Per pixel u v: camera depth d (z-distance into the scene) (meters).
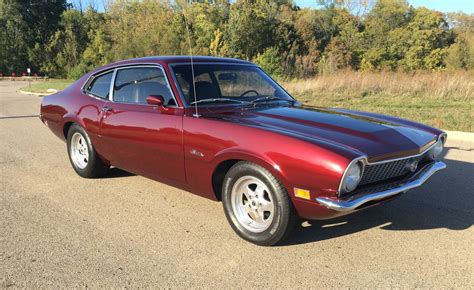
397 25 60.84
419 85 17.12
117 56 40.50
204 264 3.41
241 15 49.91
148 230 4.07
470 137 8.50
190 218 4.36
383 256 3.54
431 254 3.57
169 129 4.13
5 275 3.25
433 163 4.04
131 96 4.77
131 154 4.69
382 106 13.54
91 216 4.42
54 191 5.23
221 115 4.05
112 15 61.47
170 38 39.06
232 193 3.78
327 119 3.93
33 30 72.88
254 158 3.46
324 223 4.21
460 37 56.56
